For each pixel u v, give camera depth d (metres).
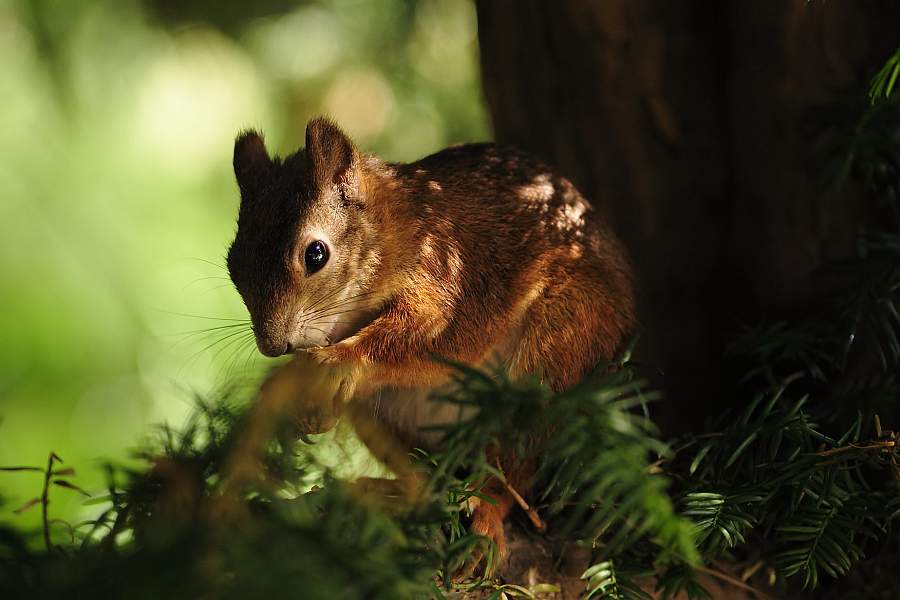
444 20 2.79
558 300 2.32
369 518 2.21
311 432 2.29
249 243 2.30
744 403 2.36
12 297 2.89
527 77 2.39
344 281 2.31
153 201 3.07
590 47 2.37
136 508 2.24
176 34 3.13
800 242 2.35
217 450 2.25
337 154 2.31
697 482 2.28
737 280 2.37
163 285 2.98
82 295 2.93
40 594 2.18
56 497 2.53
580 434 2.21
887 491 2.26
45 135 3.07
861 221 2.34
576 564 2.28
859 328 2.32
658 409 2.38
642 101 2.37
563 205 2.33
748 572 2.28
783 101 2.34
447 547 2.24
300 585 2.18
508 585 2.26
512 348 2.33
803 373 2.29
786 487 2.27
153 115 3.08
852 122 2.32
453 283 2.32
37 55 3.11
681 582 2.25
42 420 2.76
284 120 3.04
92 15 3.13
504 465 2.29
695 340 2.38
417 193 2.33
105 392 2.83
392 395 2.33
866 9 2.33
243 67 3.07
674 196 2.37
